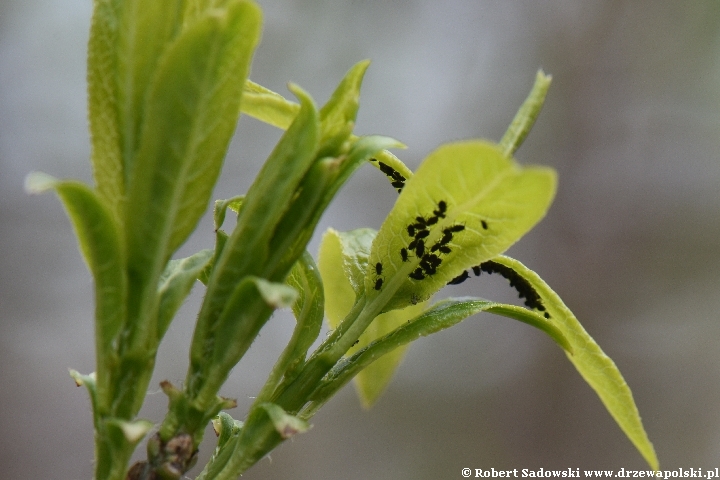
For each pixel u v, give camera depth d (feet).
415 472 3.38
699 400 3.44
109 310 1.20
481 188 1.21
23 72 3.35
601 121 3.66
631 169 3.63
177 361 3.13
